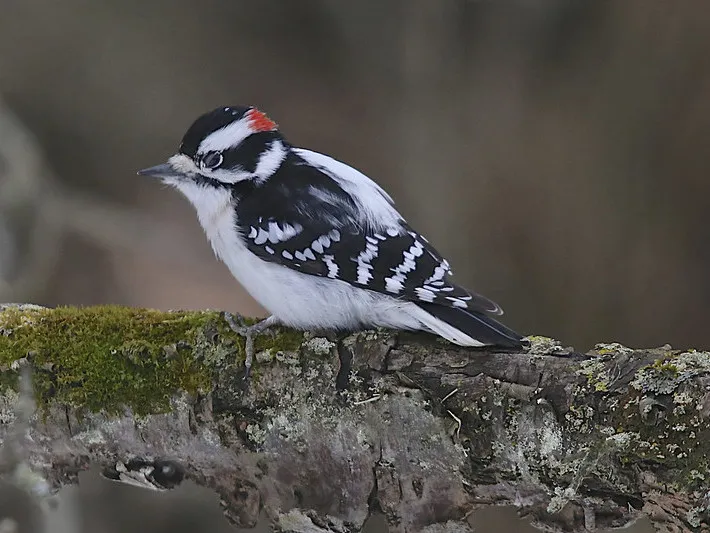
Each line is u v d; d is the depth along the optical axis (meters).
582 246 13.65
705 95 13.24
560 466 5.07
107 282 15.53
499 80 15.39
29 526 9.91
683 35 13.41
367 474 5.77
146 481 6.23
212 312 6.12
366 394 5.61
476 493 5.54
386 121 16.91
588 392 5.00
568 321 13.55
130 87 17.55
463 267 14.18
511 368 5.27
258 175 6.99
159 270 15.73
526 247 13.98
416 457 5.58
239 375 5.86
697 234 13.26
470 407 5.28
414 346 5.66
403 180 15.69
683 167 13.34
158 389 5.96
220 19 18.20
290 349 5.83
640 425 4.79
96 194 16.81
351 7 17.27
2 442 6.23
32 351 6.07
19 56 17.31
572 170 14.00
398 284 6.18
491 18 15.56
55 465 6.32
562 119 14.43
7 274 13.18
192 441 6.00
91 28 17.64
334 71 17.75
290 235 6.59
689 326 13.11
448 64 15.88
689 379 4.77
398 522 5.82
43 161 15.29
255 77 17.92
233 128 7.05
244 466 6.02
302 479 5.93
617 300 13.40
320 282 6.37
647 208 13.44
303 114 17.48
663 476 4.74
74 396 6.05
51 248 13.91
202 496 12.02
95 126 17.27
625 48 13.98
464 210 14.59
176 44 17.94
